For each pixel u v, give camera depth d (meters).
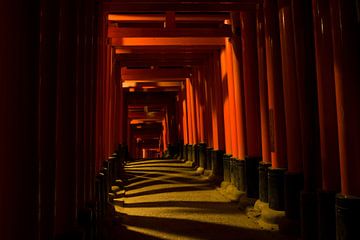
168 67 17.78
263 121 7.52
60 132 3.73
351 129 4.20
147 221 6.91
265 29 7.14
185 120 19.53
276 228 6.21
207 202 8.77
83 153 4.51
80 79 4.50
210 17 10.98
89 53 5.19
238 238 5.75
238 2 7.71
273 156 6.82
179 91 20.98
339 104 4.33
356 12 4.30
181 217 7.21
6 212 2.22
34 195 2.39
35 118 2.41
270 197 6.69
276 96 6.82
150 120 30.92
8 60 2.25
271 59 6.94
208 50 12.79
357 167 4.16
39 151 2.72
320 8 5.02
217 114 12.26
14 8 2.26
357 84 4.24
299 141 6.17
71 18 3.86
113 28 9.73
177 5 8.06
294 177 6.06
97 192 6.05
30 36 2.34
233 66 9.58
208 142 14.05
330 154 4.81
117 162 12.80
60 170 3.69
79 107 4.48
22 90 2.30
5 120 2.24
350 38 4.29
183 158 20.72
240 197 8.55
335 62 4.41
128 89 21.17
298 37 5.86
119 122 14.70
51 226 2.99
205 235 5.93
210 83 13.12
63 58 3.79
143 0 7.64
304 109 5.67
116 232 6.14
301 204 5.48
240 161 8.91
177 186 11.37
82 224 4.30
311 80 5.74
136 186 11.65
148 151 45.56
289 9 6.34
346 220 4.07
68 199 3.69
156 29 9.68
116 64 14.44
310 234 5.31
